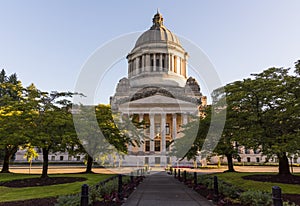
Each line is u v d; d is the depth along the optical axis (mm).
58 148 21156
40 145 18750
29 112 20203
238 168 44531
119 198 11766
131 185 15750
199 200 12242
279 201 7254
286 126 17219
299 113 15359
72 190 14883
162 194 14062
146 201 11945
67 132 20125
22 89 26953
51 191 14781
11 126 20016
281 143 15617
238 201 11328
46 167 21656
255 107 18562
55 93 22547
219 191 12969
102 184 13961
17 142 19953
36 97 21625
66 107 23344
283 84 17703
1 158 59031
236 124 20047
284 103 17312
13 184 18188
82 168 43656
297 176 20328
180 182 20234
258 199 9867
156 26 61219
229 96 20422
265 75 19766
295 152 15023
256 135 16891
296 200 11469
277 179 19047
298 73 17016
